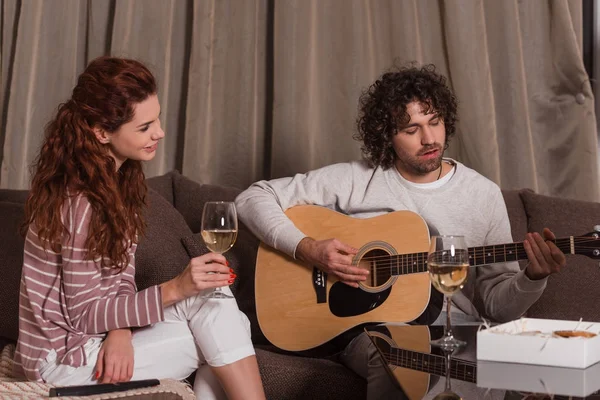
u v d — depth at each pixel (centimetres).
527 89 338
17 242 246
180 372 193
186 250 250
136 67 195
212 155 344
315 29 337
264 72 347
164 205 263
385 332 184
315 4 336
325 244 234
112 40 335
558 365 149
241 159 342
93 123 190
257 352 221
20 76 336
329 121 341
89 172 187
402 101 238
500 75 333
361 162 258
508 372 146
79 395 163
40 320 186
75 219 184
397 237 238
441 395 133
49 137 192
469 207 241
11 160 336
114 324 185
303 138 334
